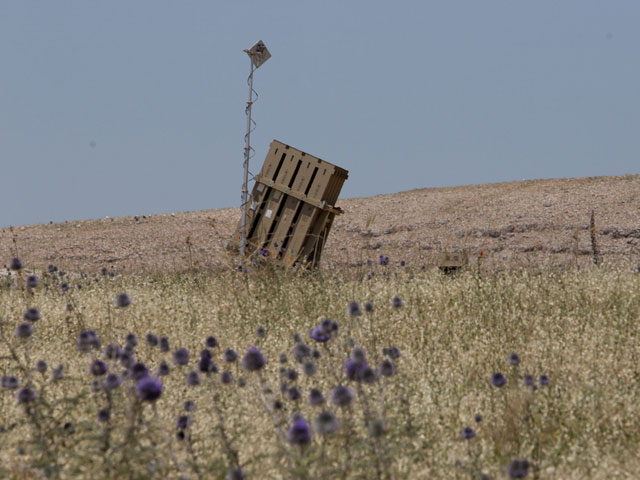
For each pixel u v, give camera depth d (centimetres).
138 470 1514
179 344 3161
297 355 2023
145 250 9806
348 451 1642
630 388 2452
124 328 3359
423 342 3052
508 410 2144
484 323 3378
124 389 1953
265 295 3912
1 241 11431
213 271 5322
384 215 11612
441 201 12419
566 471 1845
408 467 1759
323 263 7019
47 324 3588
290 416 1922
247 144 6019
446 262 5266
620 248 7594
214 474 1599
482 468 1778
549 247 7944
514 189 12938
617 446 2020
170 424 2014
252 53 6009
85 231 12012
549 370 2586
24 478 1709
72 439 1795
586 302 3716
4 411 2244
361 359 1730
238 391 2267
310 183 5841
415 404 2236
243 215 5975
